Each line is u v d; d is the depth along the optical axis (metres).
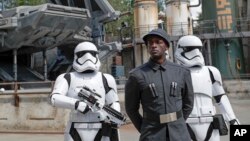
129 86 4.08
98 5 29.48
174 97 3.93
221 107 6.05
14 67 24.50
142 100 4.02
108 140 5.42
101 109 5.38
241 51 35.16
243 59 35.25
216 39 34.56
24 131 12.75
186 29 34.19
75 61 5.71
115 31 54.03
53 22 22.72
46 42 24.77
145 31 34.75
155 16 35.34
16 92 13.25
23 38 23.52
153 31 3.97
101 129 5.44
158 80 3.94
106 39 42.34
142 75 3.99
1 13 23.92
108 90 5.78
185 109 4.15
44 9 21.36
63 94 5.47
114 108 5.70
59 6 22.27
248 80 31.97
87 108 5.26
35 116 12.88
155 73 3.97
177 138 3.83
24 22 22.34
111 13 29.45
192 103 4.16
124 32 40.78
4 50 25.42
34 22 21.88
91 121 5.45
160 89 3.91
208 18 35.28
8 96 13.33
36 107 12.92
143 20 35.00
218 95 6.07
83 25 24.67
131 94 4.08
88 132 5.42
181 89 4.05
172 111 3.89
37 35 23.58
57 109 12.63
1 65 27.16
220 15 34.22
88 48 5.64
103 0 29.20
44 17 21.94
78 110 5.26
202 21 35.12
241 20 34.78
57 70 30.08
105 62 31.67
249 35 33.28
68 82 5.60
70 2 30.66
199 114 5.74
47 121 12.69
